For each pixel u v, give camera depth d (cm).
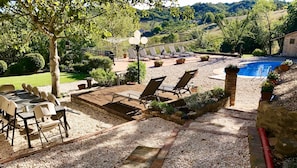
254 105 822
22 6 900
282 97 550
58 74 1042
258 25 2912
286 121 452
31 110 599
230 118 635
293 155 371
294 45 2438
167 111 653
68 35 1047
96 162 445
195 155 443
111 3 992
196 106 668
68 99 1016
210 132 539
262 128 499
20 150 548
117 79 1238
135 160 443
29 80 1427
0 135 633
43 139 610
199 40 3181
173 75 1520
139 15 1120
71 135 638
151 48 2344
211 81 1333
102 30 1021
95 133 572
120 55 2614
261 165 358
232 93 796
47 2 841
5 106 601
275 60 2184
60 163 445
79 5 881
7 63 1992
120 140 534
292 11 2902
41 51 1991
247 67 1958
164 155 450
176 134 539
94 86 1256
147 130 586
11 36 1066
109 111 801
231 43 2853
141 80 1320
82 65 1677
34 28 1003
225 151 450
